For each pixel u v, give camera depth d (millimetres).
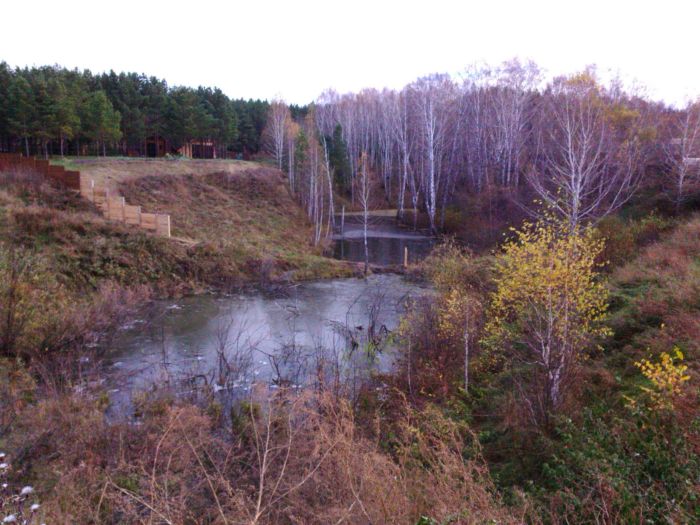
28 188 20406
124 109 41438
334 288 21188
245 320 15023
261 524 5234
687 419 5746
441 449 6516
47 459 6941
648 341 8516
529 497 5562
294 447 6621
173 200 29625
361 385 9961
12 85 31609
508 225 27203
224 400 9797
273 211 35500
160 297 18500
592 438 6086
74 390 9633
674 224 17625
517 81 38156
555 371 7539
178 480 6051
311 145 36406
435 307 12969
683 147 20812
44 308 13039
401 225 41312
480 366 10445
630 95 30984
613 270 14312
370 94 63688
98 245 18453
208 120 47250
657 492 4992
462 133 42844
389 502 5145
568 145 20312
